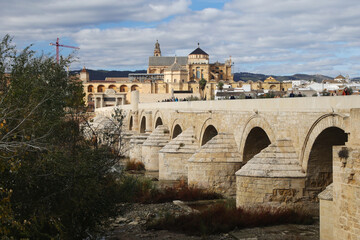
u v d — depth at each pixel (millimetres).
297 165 32594
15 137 23203
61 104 29453
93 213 26500
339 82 147875
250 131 39250
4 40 28016
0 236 19953
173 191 42938
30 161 24016
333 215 23625
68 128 27969
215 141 43531
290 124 32938
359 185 21406
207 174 42906
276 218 31562
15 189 22828
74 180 24500
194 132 54750
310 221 31438
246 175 33906
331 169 32062
